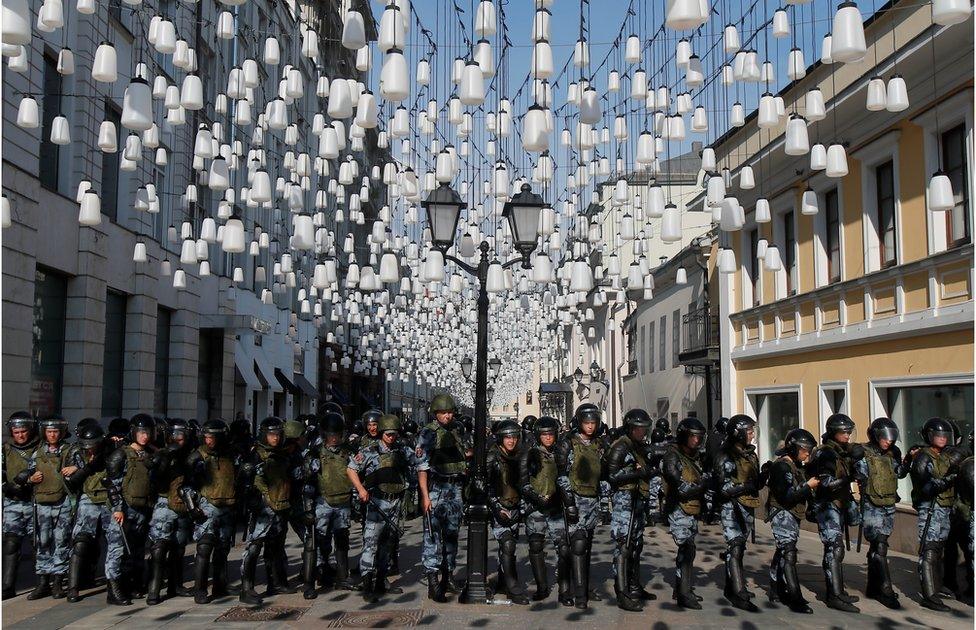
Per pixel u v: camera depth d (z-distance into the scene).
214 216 22.22
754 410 18.16
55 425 8.75
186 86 7.70
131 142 9.62
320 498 8.79
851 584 9.47
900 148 12.69
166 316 20.67
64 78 15.29
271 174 24.06
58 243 14.84
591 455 8.31
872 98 7.17
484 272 9.09
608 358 38.56
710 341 21.08
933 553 8.22
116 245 17.30
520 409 71.00
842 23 5.46
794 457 8.38
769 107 7.52
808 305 15.62
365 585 8.33
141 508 8.58
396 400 56.94
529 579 9.65
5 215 7.50
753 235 18.50
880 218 13.51
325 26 24.22
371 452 8.54
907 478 12.49
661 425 15.55
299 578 9.62
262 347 28.19
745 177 9.58
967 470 8.01
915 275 12.27
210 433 8.41
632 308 32.44
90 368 15.73
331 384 39.53
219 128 11.34
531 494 8.11
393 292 23.73
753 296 18.50
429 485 8.70
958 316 11.05
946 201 7.94
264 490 8.40
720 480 8.24
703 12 4.84
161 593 8.88
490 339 24.22
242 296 25.80
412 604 8.20
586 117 7.81
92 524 8.49
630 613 7.81
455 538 8.87
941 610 8.02
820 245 15.28
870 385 13.38
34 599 8.51
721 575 9.91
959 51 11.06
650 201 8.88
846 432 8.48
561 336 22.95
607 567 10.57
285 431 8.55
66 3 14.98
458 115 8.47
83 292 15.54
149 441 8.61
